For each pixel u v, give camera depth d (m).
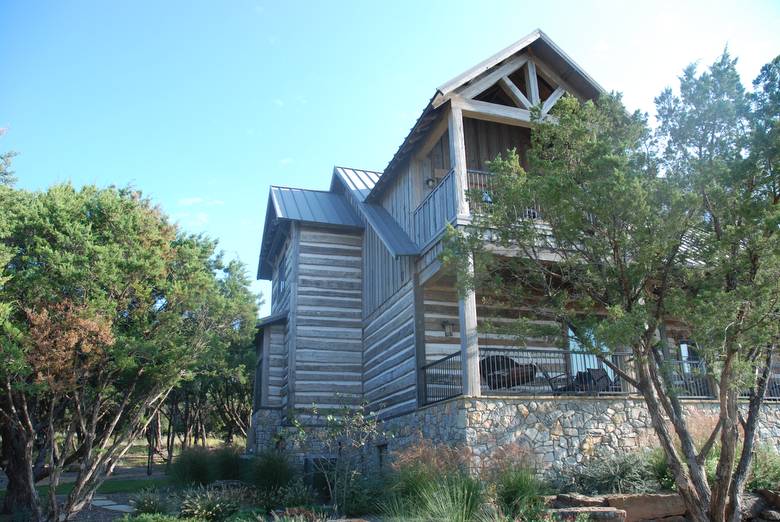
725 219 7.24
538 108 8.43
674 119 7.52
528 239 8.16
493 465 9.58
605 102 8.05
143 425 12.14
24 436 10.25
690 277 7.38
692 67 7.44
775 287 6.46
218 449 17.58
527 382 12.49
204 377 25.22
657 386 7.59
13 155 17.14
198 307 11.96
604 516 8.25
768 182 6.82
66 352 9.58
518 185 7.93
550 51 13.32
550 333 7.93
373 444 14.82
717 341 6.63
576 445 10.88
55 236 10.91
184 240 13.45
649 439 11.27
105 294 10.62
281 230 20.06
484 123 15.20
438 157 15.17
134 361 10.83
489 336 13.62
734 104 7.15
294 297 17.95
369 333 17.28
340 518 9.80
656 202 7.11
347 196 20.69
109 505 13.94
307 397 17.09
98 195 12.68
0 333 9.65
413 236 14.40
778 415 12.71
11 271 10.59
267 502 11.95
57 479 10.34
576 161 7.79
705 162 7.01
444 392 12.26
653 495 8.99
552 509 8.55
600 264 7.66
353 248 18.89
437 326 13.56
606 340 6.80
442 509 7.95
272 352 19.33
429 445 10.53
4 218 10.76
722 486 6.95
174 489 14.29
